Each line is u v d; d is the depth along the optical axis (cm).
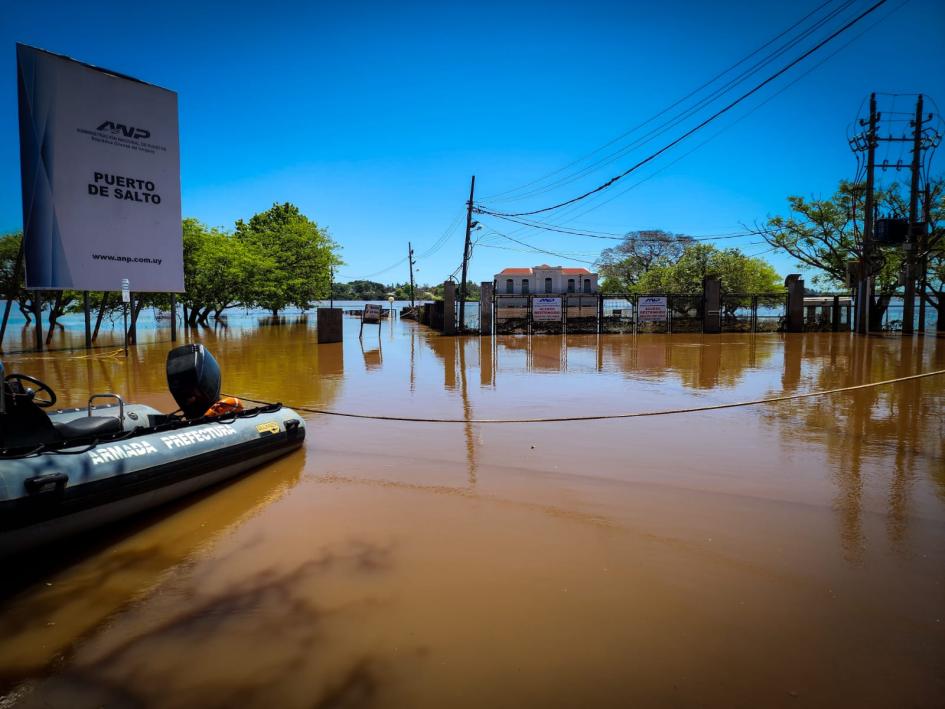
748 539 405
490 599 331
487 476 546
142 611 326
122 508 430
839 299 2766
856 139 2298
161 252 1548
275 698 254
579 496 491
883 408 845
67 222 1386
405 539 410
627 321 2609
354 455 618
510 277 7262
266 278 3334
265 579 358
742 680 263
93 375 1152
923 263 2339
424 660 279
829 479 529
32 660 285
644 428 734
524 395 972
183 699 255
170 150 1549
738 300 2867
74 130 1385
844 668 271
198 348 579
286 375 1212
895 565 367
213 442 512
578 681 263
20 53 1303
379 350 1777
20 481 365
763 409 846
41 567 379
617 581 350
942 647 286
